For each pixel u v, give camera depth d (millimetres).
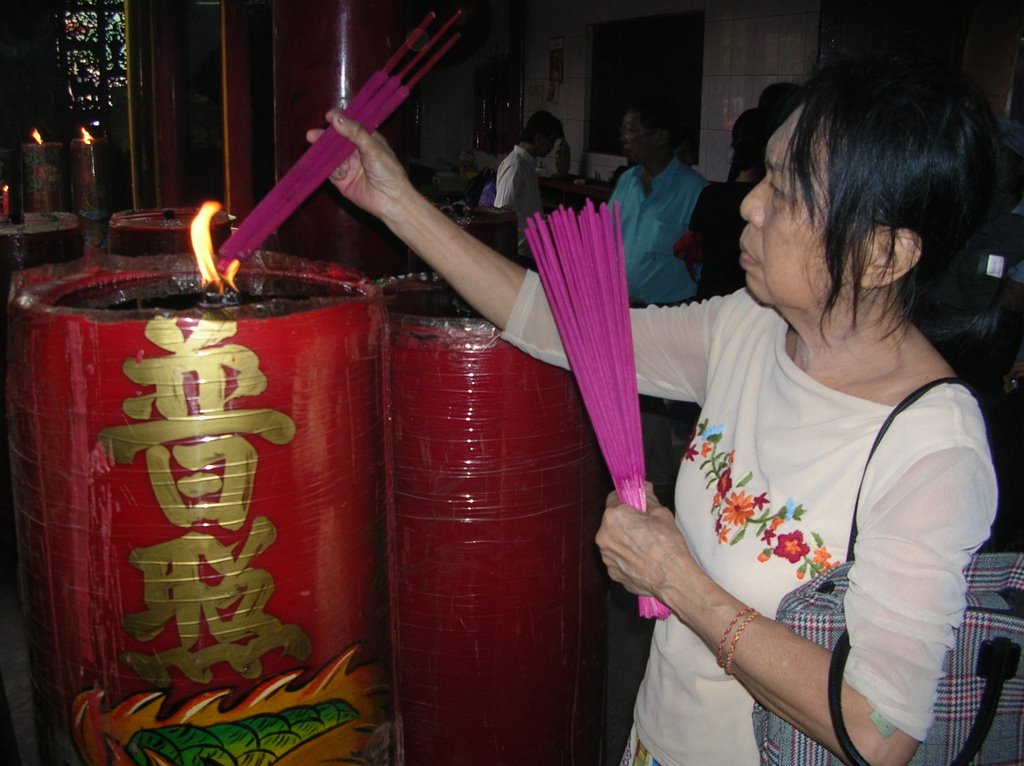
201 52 9617
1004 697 975
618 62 7016
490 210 3027
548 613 1681
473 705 1690
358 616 1250
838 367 1023
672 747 1156
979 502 890
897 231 899
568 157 7492
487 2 2967
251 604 1132
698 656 1120
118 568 1095
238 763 1187
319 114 1783
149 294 1320
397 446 1594
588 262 1148
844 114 875
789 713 932
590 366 1165
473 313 1712
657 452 3566
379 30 1763
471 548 1607
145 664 1126
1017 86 3742
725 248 3191
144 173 6031
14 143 10219
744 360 1142
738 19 5516
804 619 943
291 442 1110
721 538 1063
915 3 4129
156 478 1063
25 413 1107
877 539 901
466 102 9508
